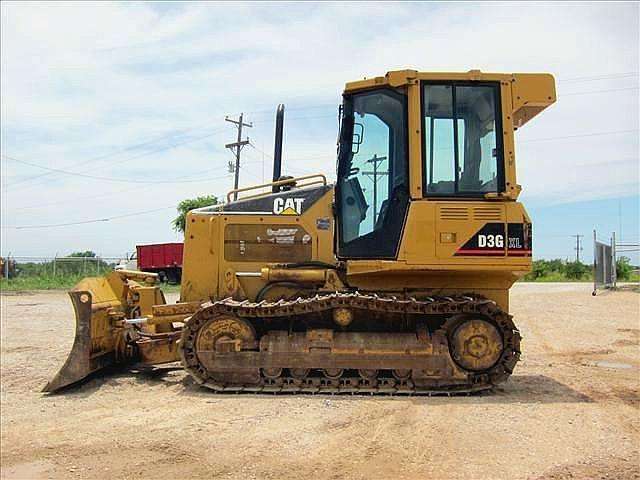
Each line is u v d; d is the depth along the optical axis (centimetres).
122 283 857
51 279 3734
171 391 729
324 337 708
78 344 736
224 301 732
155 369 866
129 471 470
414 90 713
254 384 716
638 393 718
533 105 725
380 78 721
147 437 549
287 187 851
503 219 695
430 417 604
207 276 810
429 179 702
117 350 830
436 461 484
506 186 698
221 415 615
